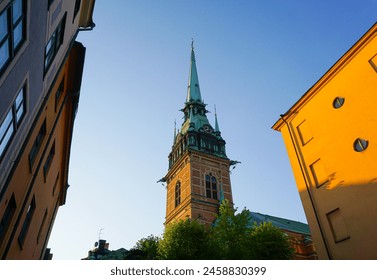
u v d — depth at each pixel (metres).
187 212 52.62
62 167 28.41
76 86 21.84
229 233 24.55
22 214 15.80
